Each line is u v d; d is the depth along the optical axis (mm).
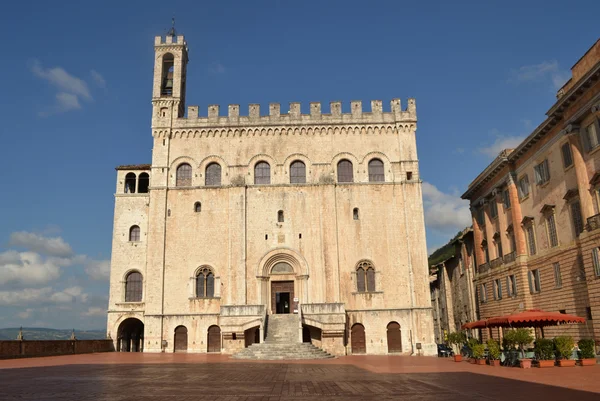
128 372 27016
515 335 33719
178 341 54062
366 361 40281
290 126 58812
